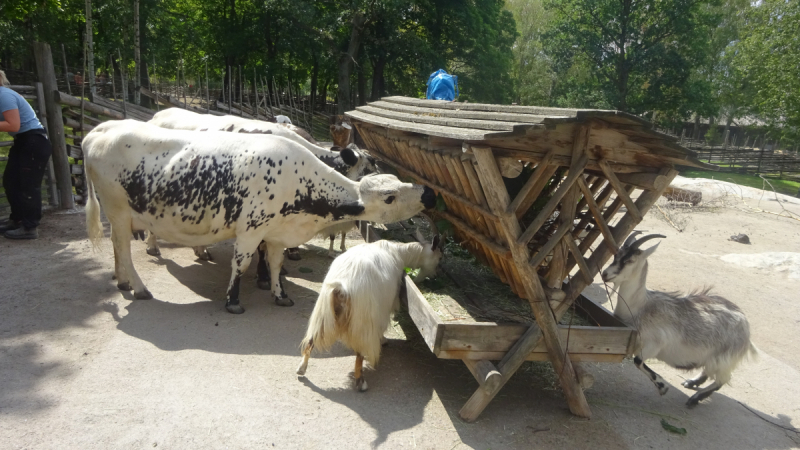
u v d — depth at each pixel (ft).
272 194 16.20
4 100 19.53
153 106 63.41
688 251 30.60
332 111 116.47
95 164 16.28
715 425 13.29
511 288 14.78
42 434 10.15
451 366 14.99
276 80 88.79
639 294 13.41
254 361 13.88
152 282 18.58
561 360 12.10
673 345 13.61
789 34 84.23
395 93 107.55
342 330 12.53
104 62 87.66
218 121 21.67
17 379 11.87
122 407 11.26
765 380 16.22
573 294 12.48
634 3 92.58
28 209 21.36
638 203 12.13
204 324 15.70
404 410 12.43
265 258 19.22
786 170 95.71
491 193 11.14
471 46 89.76
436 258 15.52
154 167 15.98
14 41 72.13
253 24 86.84
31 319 14.82
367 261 13.08
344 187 16.83
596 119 10.97
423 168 17.24
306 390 12.81
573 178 11.23
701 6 106.01
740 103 123.03
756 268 28.25
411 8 84.38
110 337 14.26
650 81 97.04
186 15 96.37
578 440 11.84
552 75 122.93
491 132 9.91
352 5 73.41
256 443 10.61
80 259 20.01
